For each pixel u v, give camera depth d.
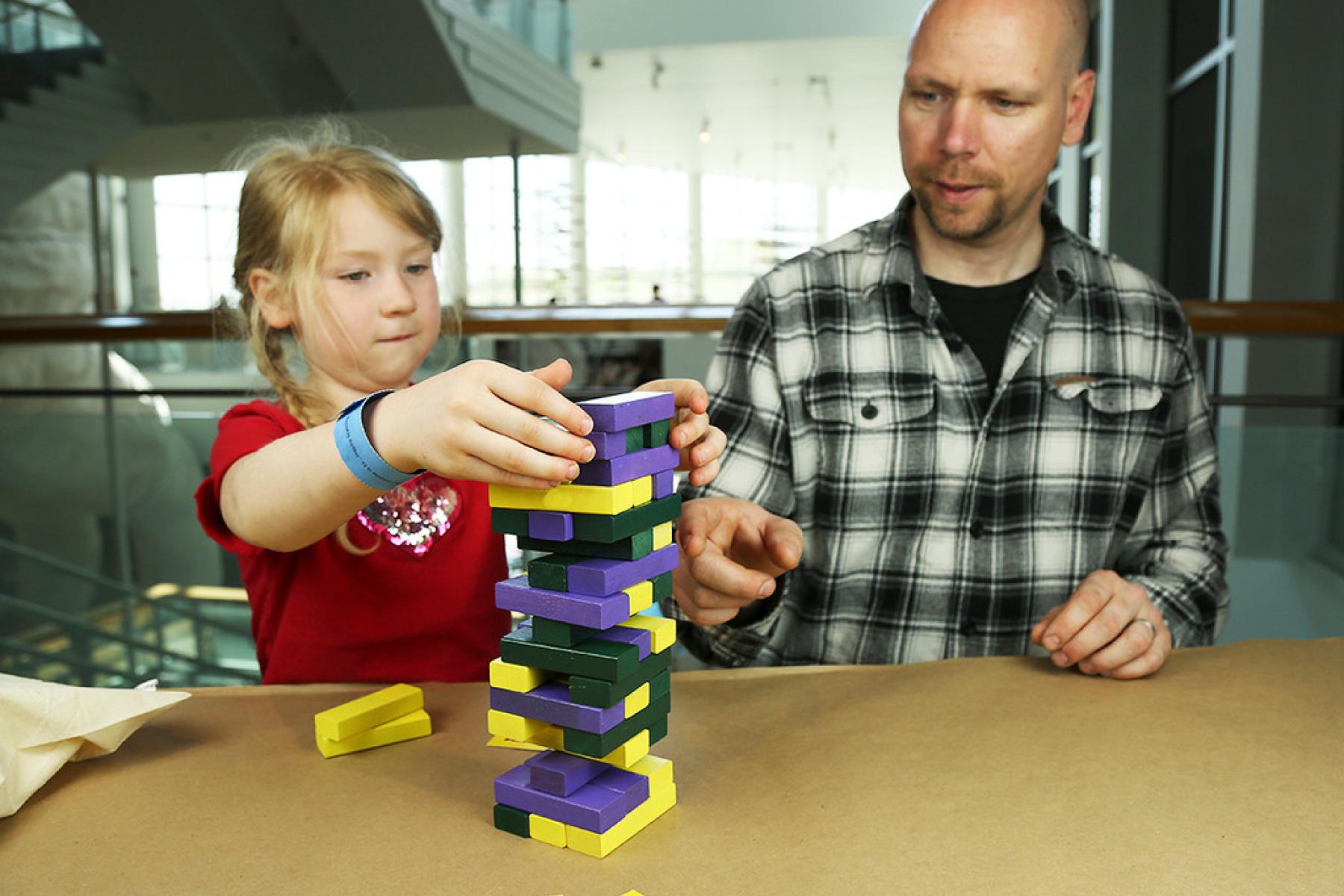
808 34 8.05
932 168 0.99
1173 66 5.20
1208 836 0.49
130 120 6.67
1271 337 1.75
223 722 0.66
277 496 0.63
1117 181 5.37
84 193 7.12
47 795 0.55
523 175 7.73
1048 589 1.09
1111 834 0.50
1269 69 3.40
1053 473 1.09
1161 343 1.11
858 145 11.93
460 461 0.49
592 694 0.48
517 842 0.50
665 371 2.02
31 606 2.08
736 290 13.45
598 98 10.06
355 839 0.50
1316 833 0.49
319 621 0.88
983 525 1.09
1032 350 1.08
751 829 0.51
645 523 0.50
